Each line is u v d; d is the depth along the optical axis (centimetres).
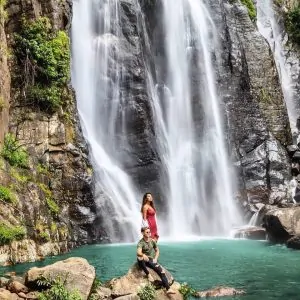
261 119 3525
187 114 3225
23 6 2431
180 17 3406
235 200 3150
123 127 2847
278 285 1462
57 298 1131
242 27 3791
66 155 2338
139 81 2925
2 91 2214
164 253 2072
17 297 1148
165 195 2817
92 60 2892
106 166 2722
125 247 2222
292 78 4391
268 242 2442
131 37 3009
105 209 2434
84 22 2931
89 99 2828
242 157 3359
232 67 3541
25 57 2403
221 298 1309
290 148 3572
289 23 4612
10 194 1872
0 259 1719
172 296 1233
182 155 3088
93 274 1217
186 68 3334
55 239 2034
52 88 2406
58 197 2256
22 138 2300
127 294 1209
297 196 3244
